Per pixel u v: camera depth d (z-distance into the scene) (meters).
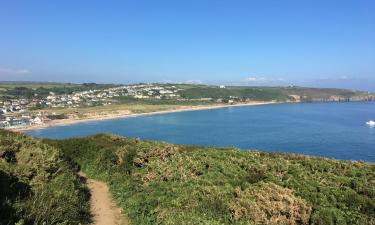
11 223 9.24
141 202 14.17
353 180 15.10
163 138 103.19
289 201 12.05
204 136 104.88
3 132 24.98
